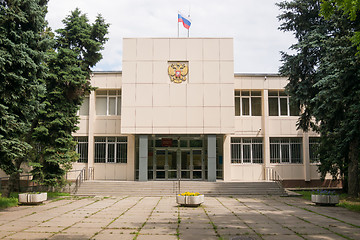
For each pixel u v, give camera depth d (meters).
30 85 15.30
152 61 25.80
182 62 25.92
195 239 9.26
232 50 25.97
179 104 25.45
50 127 20.06
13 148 14.27
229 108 25.44
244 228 10.80
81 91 22.08
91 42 21.69
